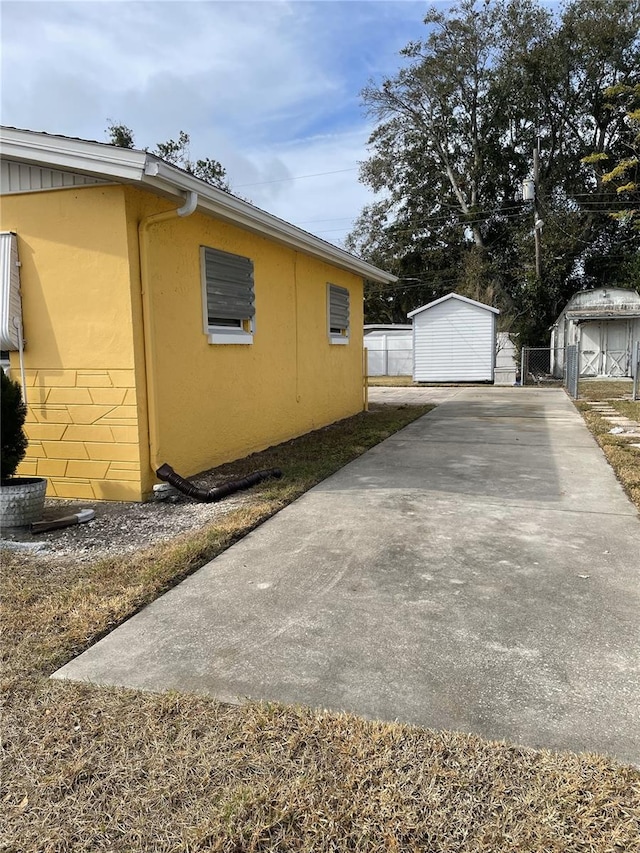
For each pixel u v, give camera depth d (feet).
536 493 16.62
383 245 103.14
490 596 9.91
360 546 12.44
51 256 15.81
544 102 89.30
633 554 11.79
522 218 89.04
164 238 16.81
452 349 65.46
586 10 84.48
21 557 12.00
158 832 5.22
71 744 6.34
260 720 6.63
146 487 16.30
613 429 27.55
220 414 20.34
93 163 14.19
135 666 7.90
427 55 90.33
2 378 13.91
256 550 12.32
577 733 6.37
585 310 68.23
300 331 27.55
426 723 6.58
